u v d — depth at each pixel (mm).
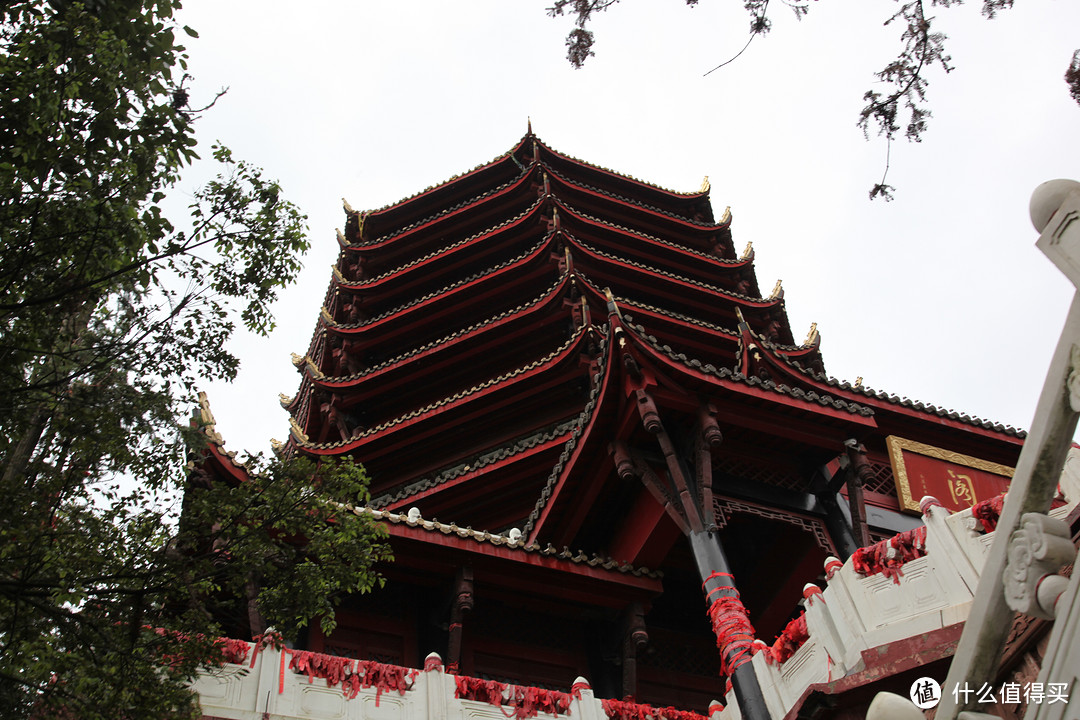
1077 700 6270
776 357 22906
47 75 10336
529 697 14750
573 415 30781
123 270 10281
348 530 11609
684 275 39000
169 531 10484
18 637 9508
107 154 11344
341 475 11492
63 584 9250
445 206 41312
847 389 22969
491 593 18609
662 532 19172
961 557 12508
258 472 11398
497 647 18516
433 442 31406
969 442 23312
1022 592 6906
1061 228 6613
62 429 10281
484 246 37344
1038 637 10180
